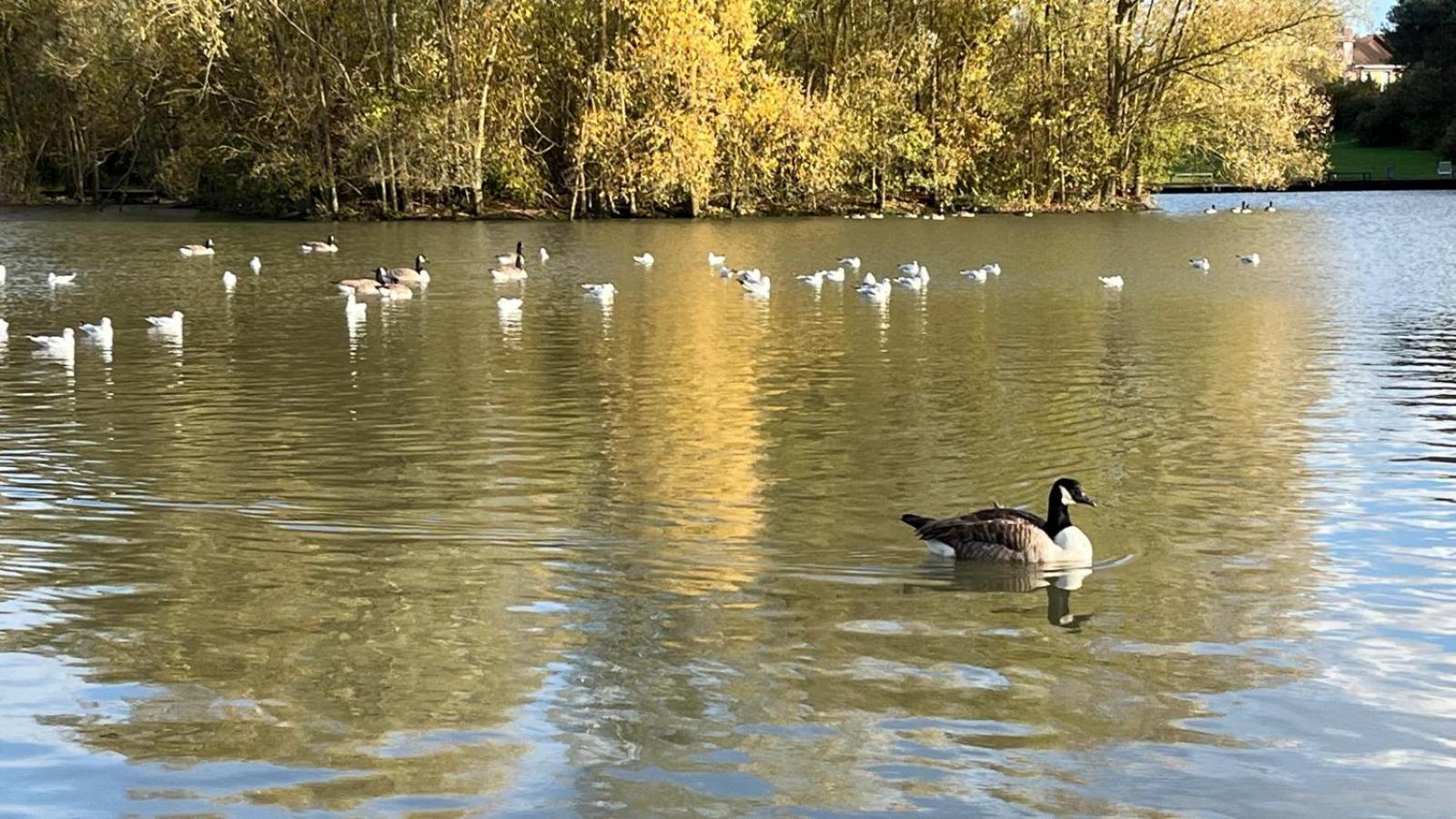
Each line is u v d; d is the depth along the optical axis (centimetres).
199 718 979
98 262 4541
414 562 1332
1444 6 11312
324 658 1089
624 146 6512
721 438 1886
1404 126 11662
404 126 6600
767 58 7331
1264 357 2562
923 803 855
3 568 1313
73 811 846
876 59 7225
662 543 1396
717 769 901
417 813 841
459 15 6644
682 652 1099
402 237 5641
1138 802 858
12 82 7581
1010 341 2789
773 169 6969
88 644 1118
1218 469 1706
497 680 1045
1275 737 948
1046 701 1005
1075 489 1366
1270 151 7131
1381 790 873
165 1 5978
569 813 842
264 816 839
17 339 2833
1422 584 1262
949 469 1709
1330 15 6875
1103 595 1239
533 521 1475
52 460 1753
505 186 6912
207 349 2703
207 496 1580
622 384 2297
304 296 3622
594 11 6600
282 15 6400
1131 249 5053
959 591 1253
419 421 1992
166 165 7000
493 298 3581
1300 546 1386
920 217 7088
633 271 4319
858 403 2125
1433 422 1959
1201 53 6944
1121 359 2545
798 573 1301
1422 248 4966
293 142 6662
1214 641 1126
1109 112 7350
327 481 1647
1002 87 7388
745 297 3625
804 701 1005
